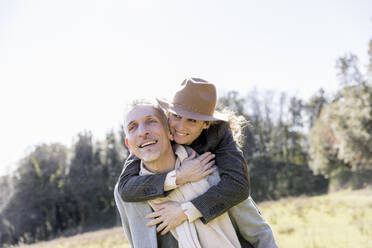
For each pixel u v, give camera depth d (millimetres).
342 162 45000
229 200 2217
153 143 2230
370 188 32188
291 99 52469
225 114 2869
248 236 2482
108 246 14164
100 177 48219
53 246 19922
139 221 2314
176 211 2186
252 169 46469
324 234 10266
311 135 47625
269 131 50062
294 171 47312
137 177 2281
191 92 2459
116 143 49188
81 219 46562
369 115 36438
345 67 37375
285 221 13648
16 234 43844
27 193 45062
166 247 2254
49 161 47375
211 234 2221
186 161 2297
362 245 8523
